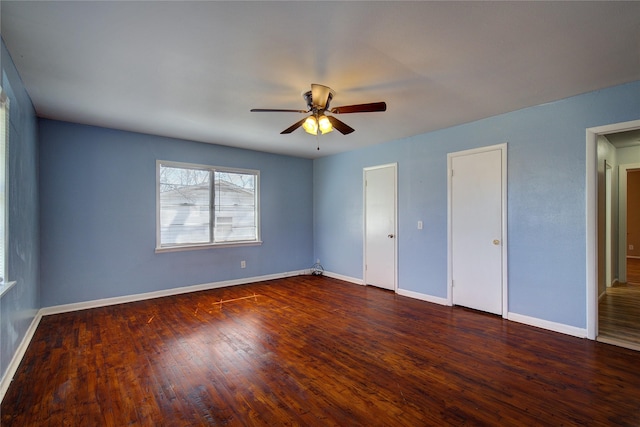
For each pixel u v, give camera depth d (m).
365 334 3.14
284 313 3.80
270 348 2.82
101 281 4.09
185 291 4.77
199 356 2.66
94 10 1.77
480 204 3.79
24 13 1.78
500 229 3.62
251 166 5.50
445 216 4.14
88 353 2.71
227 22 1.89
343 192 5.72
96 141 4.06
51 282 3.76
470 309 3.90
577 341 2.94
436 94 2.99
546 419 1.84
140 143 4.39
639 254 7.52
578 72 2.54
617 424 1.79
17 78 2.52
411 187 4.55
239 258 5.36
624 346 2.80
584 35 2.01
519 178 3.46
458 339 3.01
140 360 2.59
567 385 2.20
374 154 5.12
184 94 2.98
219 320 3.55
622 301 4.13
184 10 1.77
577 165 3.05
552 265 3.22
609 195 4.75
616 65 2.43
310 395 2.10
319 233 6.27
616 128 2.82
